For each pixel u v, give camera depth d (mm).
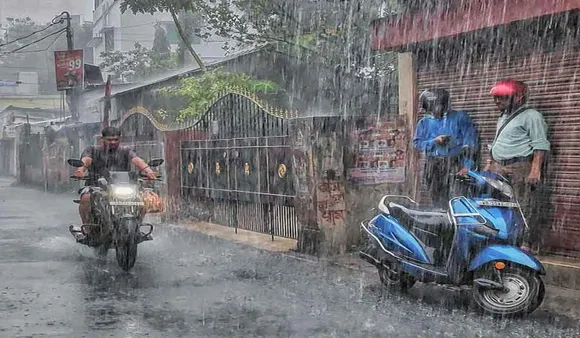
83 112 29016
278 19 15000
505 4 7895
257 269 8945
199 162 13953
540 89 8352
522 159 7832
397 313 6551
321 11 14156
